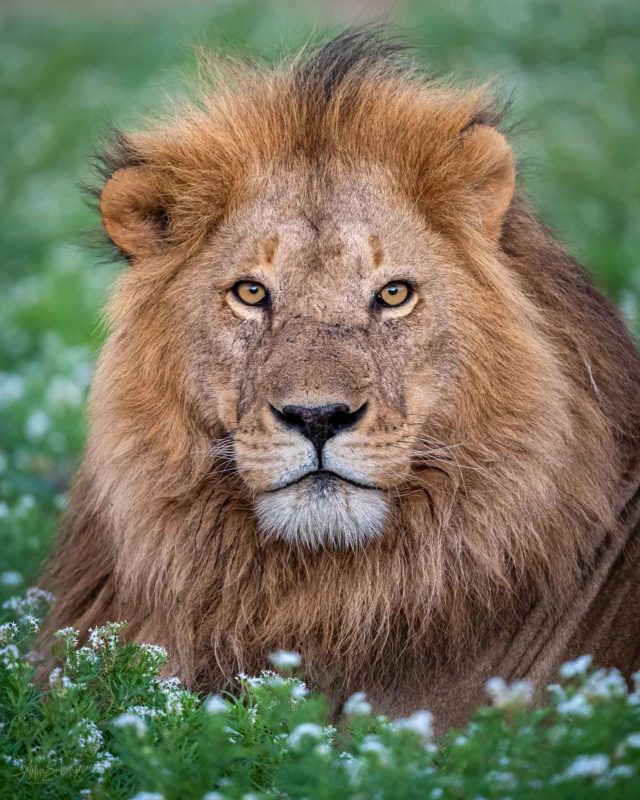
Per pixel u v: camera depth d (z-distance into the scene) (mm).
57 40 38938
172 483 9781
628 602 9492
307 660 9578
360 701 7477
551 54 32281
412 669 9500
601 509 9633
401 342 9555
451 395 9664
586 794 6305
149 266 10234
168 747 7285
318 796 6426
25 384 19594
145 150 10477
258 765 7473
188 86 11250
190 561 9711
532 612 9570
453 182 10000
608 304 10711
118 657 8305
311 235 9695
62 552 11156
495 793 6434
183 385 9875
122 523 9898
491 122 10586
